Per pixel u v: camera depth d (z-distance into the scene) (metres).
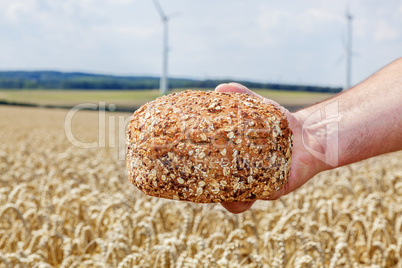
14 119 38.16
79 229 5.11
